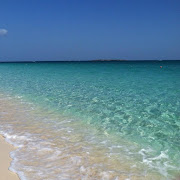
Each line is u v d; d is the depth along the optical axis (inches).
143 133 242.8
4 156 179.0
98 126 266.2
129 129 256.1
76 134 236.7
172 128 259.6
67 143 210.2
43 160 173.5
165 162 174.4
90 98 454.9
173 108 361.1
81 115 317.4
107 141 217.6
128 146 205.9
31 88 621.0
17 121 284.7
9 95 497.0
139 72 1380.4
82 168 161.8
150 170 161.5
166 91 554.6
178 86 658.2
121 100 432.1
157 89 593.6
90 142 214.2
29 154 183.9
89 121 287.1
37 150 192.4
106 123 278.8
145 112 336.2
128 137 229.9
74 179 146.6
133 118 302.7
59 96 480.7
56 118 300.7
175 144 211.9
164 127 263.6
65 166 164.4
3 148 195.2
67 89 597.6
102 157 181.2
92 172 156.6
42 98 455.5
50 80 860.0
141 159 179.2
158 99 442.6
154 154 189.3
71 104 393.4
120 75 1133.7
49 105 384.8
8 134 232.4
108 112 335.3
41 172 154.5
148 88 615.2
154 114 323.6
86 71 1531.7
